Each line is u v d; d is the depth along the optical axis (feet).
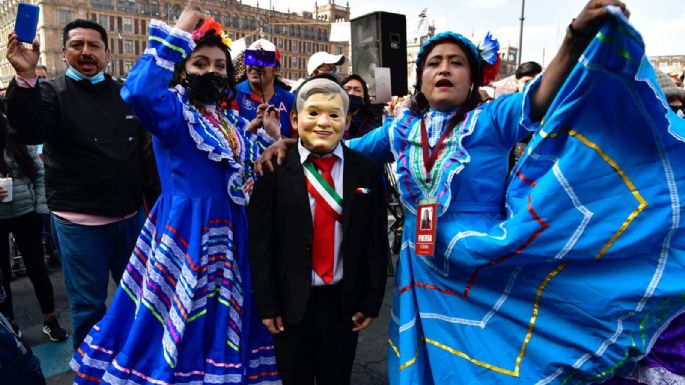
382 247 6.67
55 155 8.45
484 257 5.86
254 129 8.04
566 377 5.75
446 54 6.24
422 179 6.40
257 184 6.49
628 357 5.58
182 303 6.57
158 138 6.72
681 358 5.73
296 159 6.46
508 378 5.89
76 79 8.63
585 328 5.67
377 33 21.26
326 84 6.29
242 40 13.41
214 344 6.82
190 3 6.66
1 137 9.62
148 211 9.75
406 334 6.43
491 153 6.18
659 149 5.32
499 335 6.06
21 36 7.27
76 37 8.51
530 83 5.77
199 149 6.80
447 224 6.23
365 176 6.52
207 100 7.21
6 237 10.98
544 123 5.63
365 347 10.70
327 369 6.73
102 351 6.95
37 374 6.93
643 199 5.33
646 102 5.12
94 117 8.61
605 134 5.36
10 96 7.47
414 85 6.91
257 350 7.30
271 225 6.40
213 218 6.98
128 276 7.18
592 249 5.45
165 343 6.58
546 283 5.79
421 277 6.53
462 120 6.37
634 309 5.46
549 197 5.47
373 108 16.37
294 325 6.38
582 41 5.21
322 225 6.40
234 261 7.18
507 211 6.13
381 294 6.63
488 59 6.35
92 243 8.55
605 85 5.13
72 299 8.66
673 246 5.48
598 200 5.41
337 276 6.53
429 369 6.66
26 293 14.02
